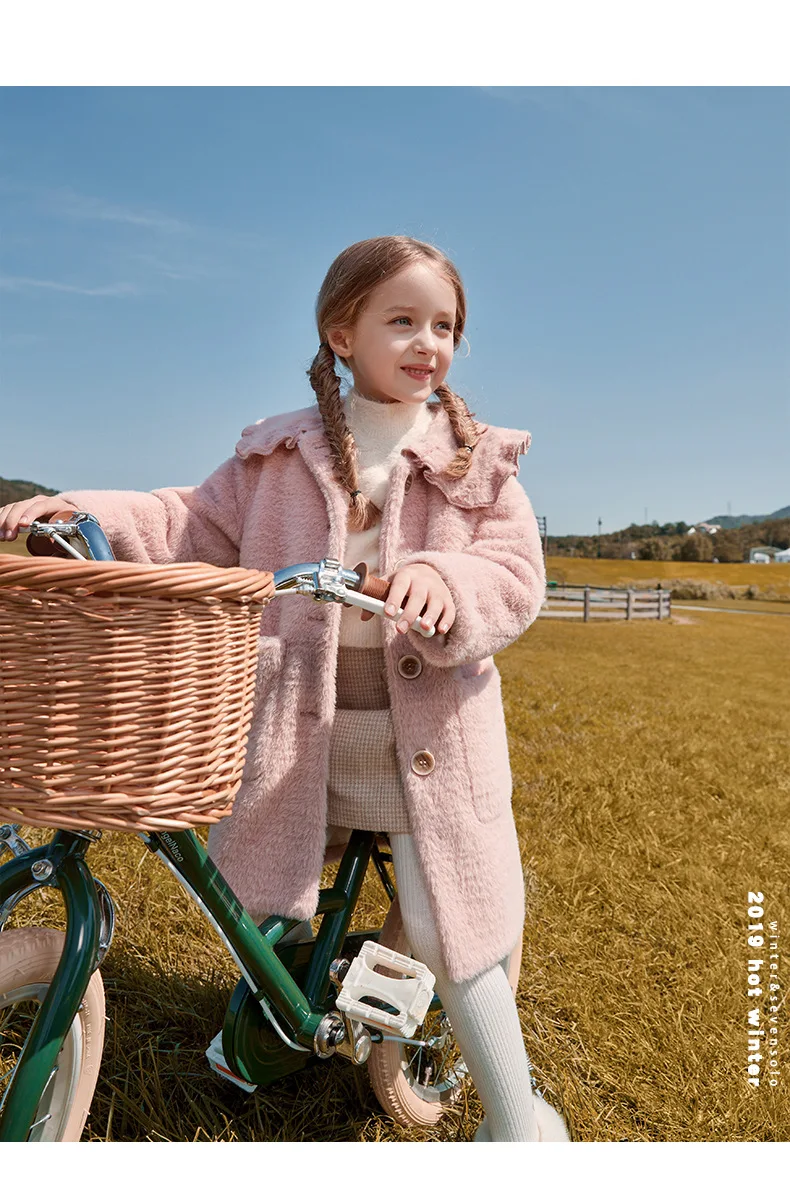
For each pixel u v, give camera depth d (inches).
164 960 84.6
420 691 59.6
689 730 238.1
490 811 61.0
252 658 46.1
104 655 38.9
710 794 166.6
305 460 63.5
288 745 59.6
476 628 53.7
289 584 47.8
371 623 61.1
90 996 51.5
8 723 38.8
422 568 52.6
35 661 38.5
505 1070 59.6
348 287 61.2
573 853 123.3
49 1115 51.3
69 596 38.4
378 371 61.6
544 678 354.0
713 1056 78.0
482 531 61.6
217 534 66.4
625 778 165.9
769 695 348.2
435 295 60.7
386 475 62.9
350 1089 71.2
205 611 41.3
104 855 103.6
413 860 60.0
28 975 47.2
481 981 59.5
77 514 51.9
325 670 59.6
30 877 48.2
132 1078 69.2
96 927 46.7
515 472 62.2
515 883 62.7
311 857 59.0
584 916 102.3
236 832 59.8
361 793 60.7
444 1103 70.2
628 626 792.3
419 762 59.1
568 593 884.0
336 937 63.1
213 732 42.5
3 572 37.5
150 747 40.3
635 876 117.7
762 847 136.1
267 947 56.4
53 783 38.8
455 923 58.2
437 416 65.9
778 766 197.9
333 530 60.6
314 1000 61.0
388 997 55.7
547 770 169.8
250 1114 67.6
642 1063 76.5
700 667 457.1
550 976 88.7
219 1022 77.2
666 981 91.5
